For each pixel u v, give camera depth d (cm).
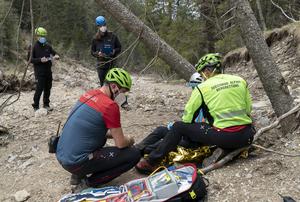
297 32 972
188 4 1212
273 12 1633
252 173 429
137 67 2000
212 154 457
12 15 2333
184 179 394
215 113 430
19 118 760
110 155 429
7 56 2364
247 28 504
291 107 505
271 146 492
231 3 510
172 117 720
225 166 450
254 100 784
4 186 495
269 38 1079
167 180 392
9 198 467
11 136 654
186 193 383
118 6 580
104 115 413
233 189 408
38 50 754
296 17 1543
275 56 991
